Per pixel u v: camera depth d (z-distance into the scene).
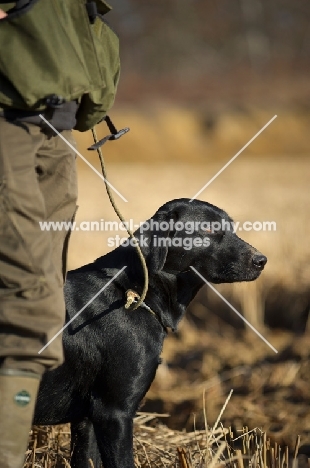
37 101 6.16
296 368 12.58
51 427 8.94
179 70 86.25
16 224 6.15
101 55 6.72
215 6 94.62
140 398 7.70
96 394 7.58
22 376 6.15
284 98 73.38
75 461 7.93
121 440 7.50
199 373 13.05
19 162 6.23
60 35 6.24
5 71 6.13
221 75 83.25
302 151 65.50
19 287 6.13
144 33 90.75
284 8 94.38
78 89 6.25
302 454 10.00
